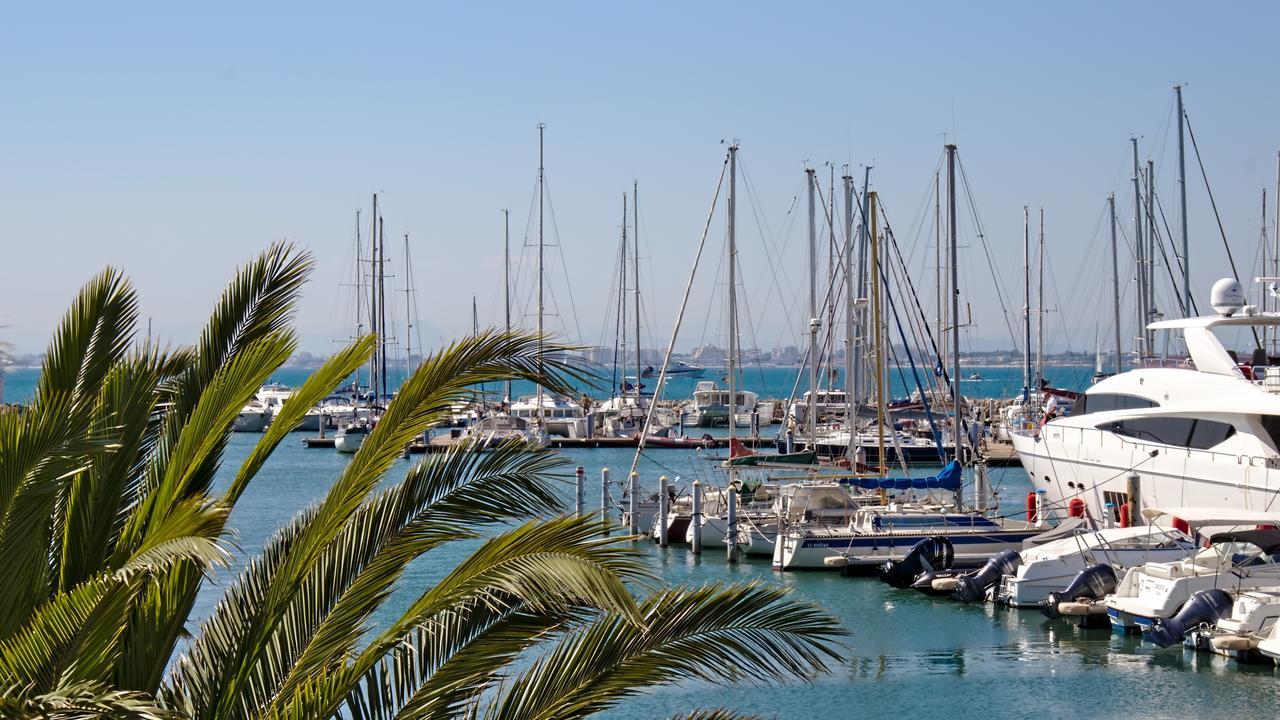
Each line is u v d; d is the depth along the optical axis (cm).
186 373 1012
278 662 911
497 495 953
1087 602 2747
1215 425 3256
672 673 954
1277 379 3219
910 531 3488
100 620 709
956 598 3023
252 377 888
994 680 2312
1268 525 2781
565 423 8494
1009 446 7588
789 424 6906
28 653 688
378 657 855
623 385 9150
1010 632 2695
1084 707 2136
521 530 852
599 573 786
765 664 966
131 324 999
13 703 615
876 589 3192
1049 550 3006
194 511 780
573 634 1023
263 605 886
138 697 665
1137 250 6794
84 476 880
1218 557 2678
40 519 725
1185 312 5791
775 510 3903
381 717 958
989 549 3412
